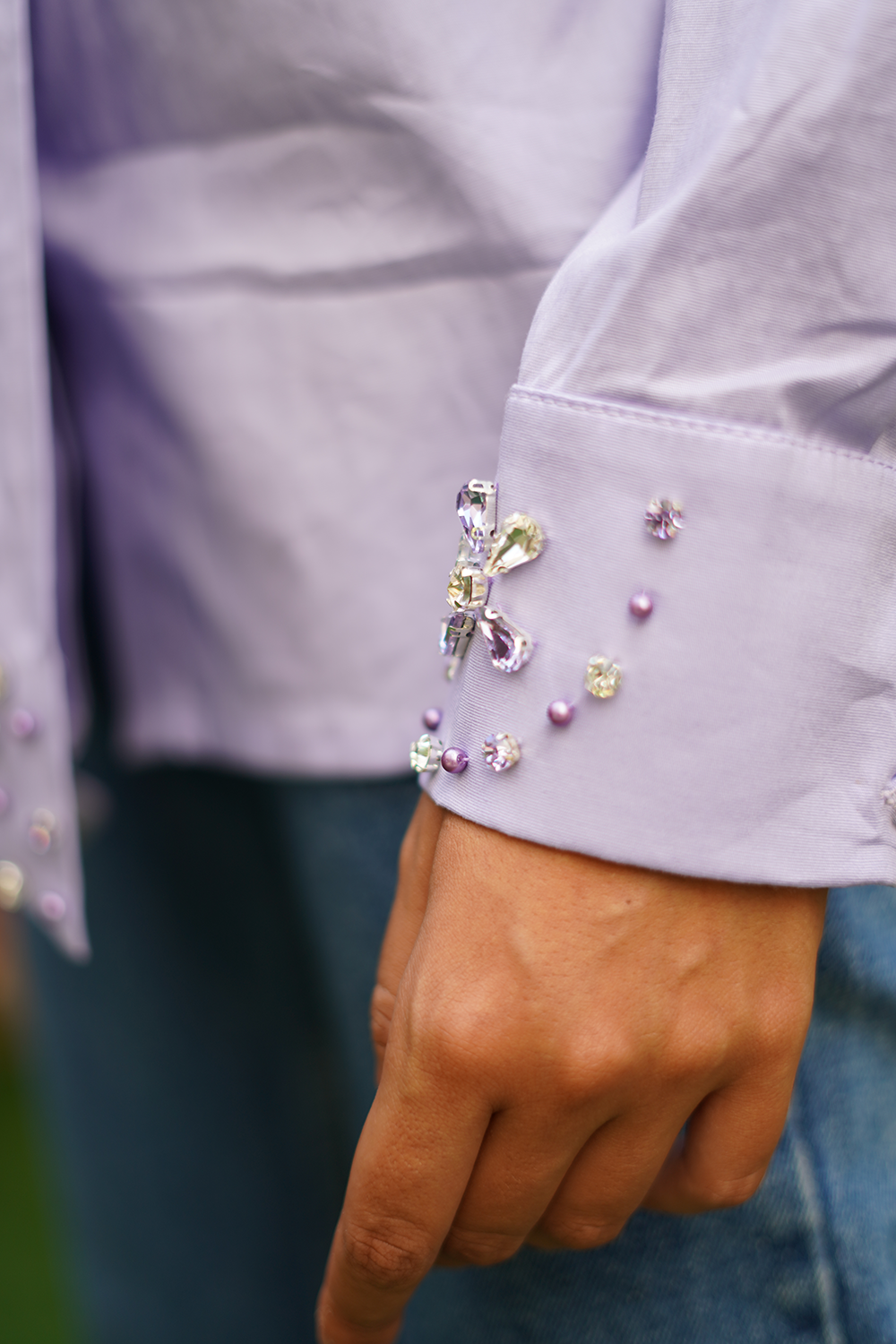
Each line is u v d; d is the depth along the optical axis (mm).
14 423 481
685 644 390
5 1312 1028
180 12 456
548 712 393
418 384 459
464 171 437
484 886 396
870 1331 432
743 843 391
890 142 381
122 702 560
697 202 385
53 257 512
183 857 617
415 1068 394
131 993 655
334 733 487
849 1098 440
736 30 391
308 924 523
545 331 400
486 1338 469
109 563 542
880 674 397
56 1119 718
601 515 392
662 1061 391
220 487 488
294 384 470
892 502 395
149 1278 702
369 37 435
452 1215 402
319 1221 674
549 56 435
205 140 470
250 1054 643
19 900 508
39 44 486
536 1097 391
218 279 475
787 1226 435
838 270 385
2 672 491
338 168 452
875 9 378
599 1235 411
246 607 494
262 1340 694
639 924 391
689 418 387
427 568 470
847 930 440
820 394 388
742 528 387
